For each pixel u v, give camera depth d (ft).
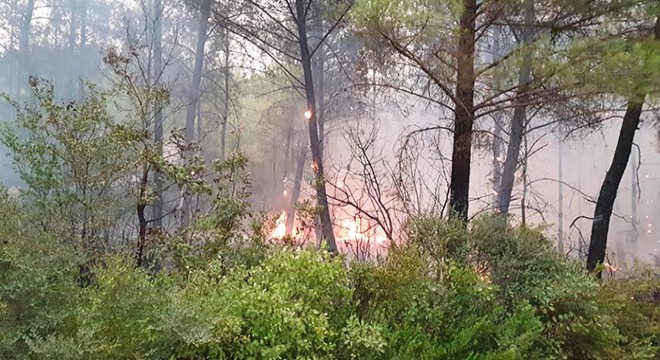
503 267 9.96
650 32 13.51
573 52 11.69
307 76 24.12
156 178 14.24
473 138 16.85
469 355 7.82
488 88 14.75
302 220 16.43
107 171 11.71
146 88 13.94
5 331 6.03
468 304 9.32
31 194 11.02
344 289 8.39
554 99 13.19
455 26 12.27
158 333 6.68
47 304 6.60
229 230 11.80
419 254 9.82
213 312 7.02
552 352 9.19
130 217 13.41
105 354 6.18
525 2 12.89
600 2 12.69
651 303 11.01
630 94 11.44
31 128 11.85
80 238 11.03
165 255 11.36
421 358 7.68
